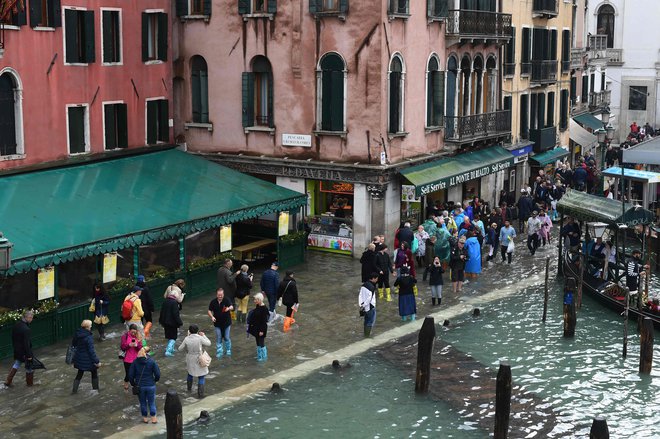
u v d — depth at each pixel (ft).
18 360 59.16
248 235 97.71
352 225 97.81
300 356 67.51
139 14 94.73
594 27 199.00
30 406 56.59
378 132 94.17
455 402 60.54
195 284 82.28
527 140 137.69
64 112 86.12
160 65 98.63
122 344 58.39
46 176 82.84
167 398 49.37
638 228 107.04
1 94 80.07
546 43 142.31
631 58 196.95
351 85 94.79
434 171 101.09
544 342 73.46
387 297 82.33
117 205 79.25
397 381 63.62
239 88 101.24
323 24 94.94
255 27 98.94
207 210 83.15
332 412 58.13
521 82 133.80
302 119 98.27
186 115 104.78
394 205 98.12
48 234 69.41
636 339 74.43
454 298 84.99
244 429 55.11
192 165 96.22
